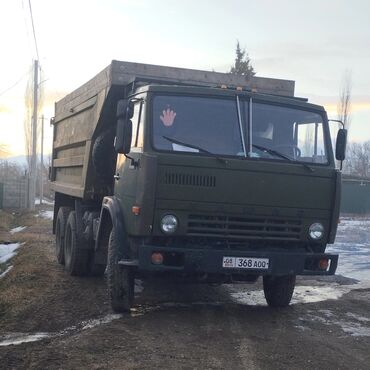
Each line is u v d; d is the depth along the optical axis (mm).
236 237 6559
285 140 6902
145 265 6301
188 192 6395
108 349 5719
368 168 53500
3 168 59406
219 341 6125
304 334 6582
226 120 6727
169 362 5363
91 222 9359
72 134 10766
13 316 7270
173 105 6613
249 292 9117
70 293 8539
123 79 7977
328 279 10781
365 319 7516
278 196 6660
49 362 5328
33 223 23750
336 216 6914
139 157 6488
